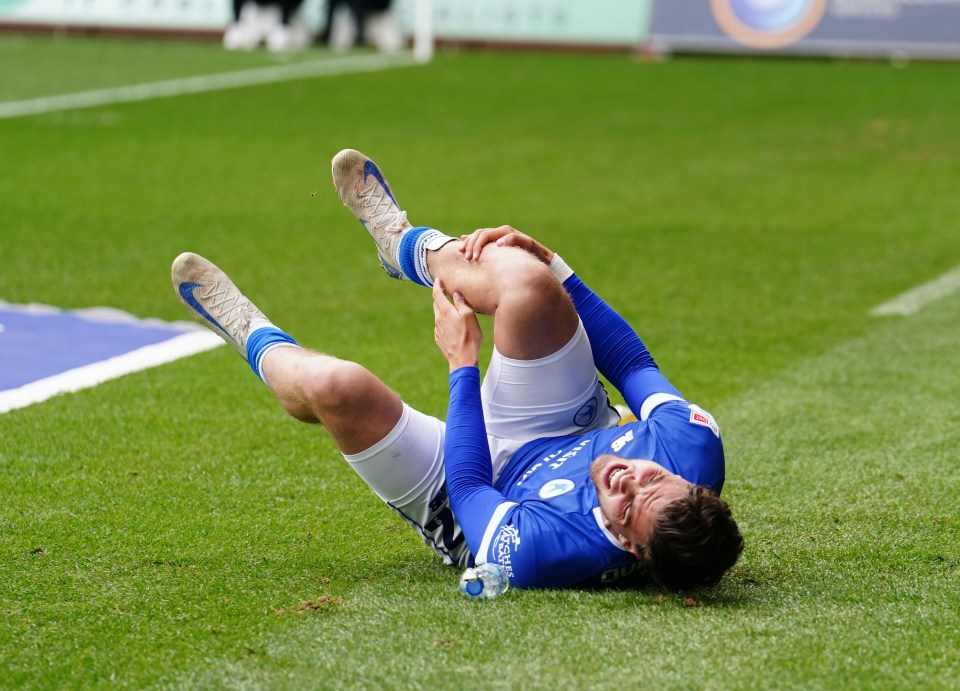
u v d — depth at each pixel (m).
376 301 23.91
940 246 30.08
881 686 8.99
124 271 25.45
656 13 70.31
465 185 37.19
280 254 27.62
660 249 29.36
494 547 10.69
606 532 10.58
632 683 9.01
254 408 17.12
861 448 15.87
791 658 9.41
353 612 10.39
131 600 10.81
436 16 73.75
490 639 9.73
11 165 37.22
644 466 10.51
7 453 14.97
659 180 38.53
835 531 12.86
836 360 20.34
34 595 10.91
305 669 9.34
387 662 9.39
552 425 11.55
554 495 10.88
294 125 46.66
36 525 12.77
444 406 17.81
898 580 11.33
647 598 10.62
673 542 10.13
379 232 12.62
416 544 12.48
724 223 32.59
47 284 24.06
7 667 9.50
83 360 19.11
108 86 54.12
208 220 30.97
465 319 11.55
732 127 48.25
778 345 21.33
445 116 49.53
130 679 9.29
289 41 72.75
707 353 20.77
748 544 12.45
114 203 32.56
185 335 20.75
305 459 15.18
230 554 12.08
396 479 11.18
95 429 16.00
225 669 9.38
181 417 16.62
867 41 66.69
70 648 9.82
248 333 11.80
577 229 31.50
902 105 52.94
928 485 14.41
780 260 28.39
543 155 42.25
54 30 75.62
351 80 58.25
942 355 20.69
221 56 66.81
